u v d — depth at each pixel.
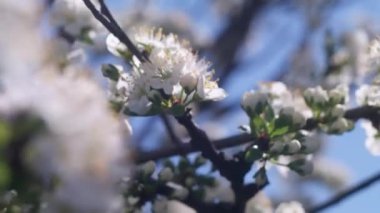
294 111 0.52
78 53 0.59
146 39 0.52
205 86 0.49
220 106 1.09
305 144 0.52
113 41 0.52
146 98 0.49
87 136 0.32
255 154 0.50
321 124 0.56
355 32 0.81
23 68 0.32
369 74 0.64
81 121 0.32
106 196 0.32
